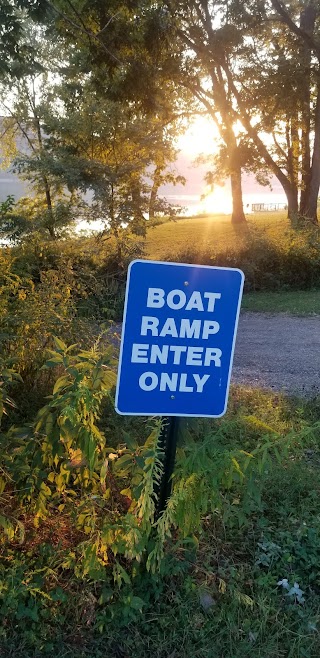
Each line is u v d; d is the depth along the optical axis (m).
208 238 22.23
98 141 20.19
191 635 2.71
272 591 2.95
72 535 3.13
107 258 10.20
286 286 15.56
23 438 2.95
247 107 24.75
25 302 4.82
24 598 2.77
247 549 3.28
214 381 2.77
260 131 26.39
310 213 26.81
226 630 2.72
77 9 18.05
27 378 4.86
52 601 2.76
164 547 3.08
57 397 2.85
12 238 7.77
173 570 2.95
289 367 7.81
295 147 29.44
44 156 19.59
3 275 4.95
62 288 5.48
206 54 22.17
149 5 19.11
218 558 3.19
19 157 21.55
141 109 20.91
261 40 24.05
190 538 2.95
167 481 2.86
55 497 3.30
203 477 2.69
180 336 2.71
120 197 18.03
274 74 22.83
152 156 20.97
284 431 4.88
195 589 2.89
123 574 2.74
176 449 2.91
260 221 35.22
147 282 2.64
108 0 17.52
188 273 2.68
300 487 3.91
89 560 2.69
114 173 18.14
